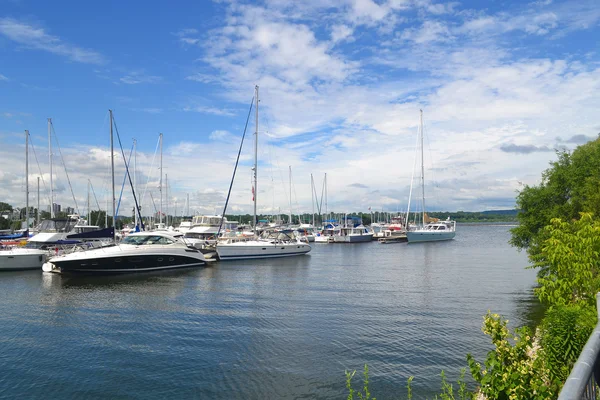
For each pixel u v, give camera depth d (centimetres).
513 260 4728
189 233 5691
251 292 2644
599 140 2608
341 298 2430
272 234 5600
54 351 1521
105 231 3916
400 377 1259
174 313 2067
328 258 5028
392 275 3459
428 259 4912
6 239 4547
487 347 1515
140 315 2031
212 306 2223
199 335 1695
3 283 2978
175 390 1202
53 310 2150
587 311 952
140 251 3462
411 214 11175
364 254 5669
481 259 4872
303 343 1578
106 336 1694
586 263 1103
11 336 1702
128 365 1383
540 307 2152
